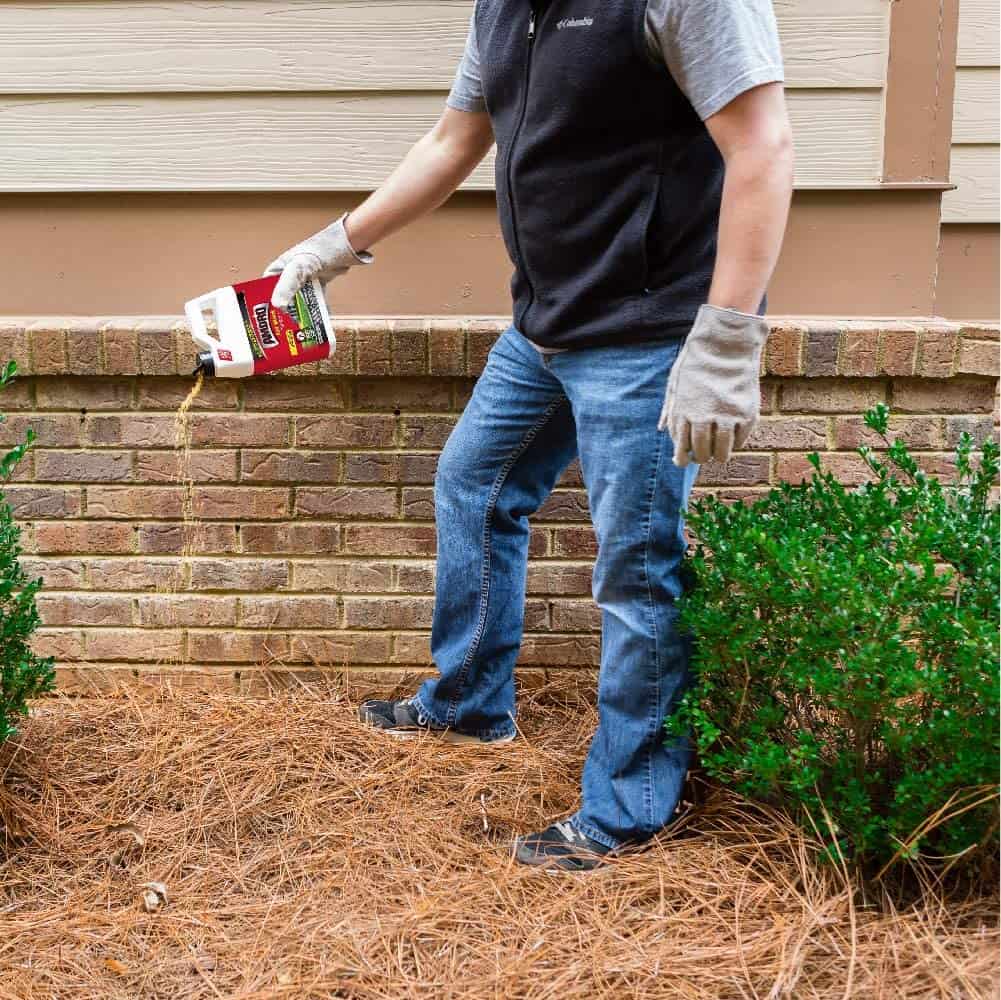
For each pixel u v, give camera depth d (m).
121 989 1.64
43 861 1.97
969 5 2.91
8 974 1.67
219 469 2.54
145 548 2.58
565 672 2.63
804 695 1.95
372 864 1.95
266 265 2.55
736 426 1.63
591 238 1.76
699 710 1.88
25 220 2.54
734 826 1.99
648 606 1.89
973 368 2.41
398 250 2.53
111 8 2.43
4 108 2.48
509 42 1.78
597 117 1.68
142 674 2.65
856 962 1.63
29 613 2.18
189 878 1.92
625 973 1.62
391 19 2.43
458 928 1.76
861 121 2.43
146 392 2.50
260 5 2.42
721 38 1.53
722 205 1.60
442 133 2.11
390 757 2.31
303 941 1.73
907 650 1.72
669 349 1.77
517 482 2.22
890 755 1.87
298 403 2.50
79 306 2.57
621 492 1.83
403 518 2.55
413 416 2.50
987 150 3.00
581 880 1.86
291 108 2.48
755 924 1.73
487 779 2.24
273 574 2.59
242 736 2.38
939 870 1.80
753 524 1.93
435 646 2.35
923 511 1.92
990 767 1.64
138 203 2.53
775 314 2.52
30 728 2.40
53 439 2.53
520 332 1.96
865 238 2.49
